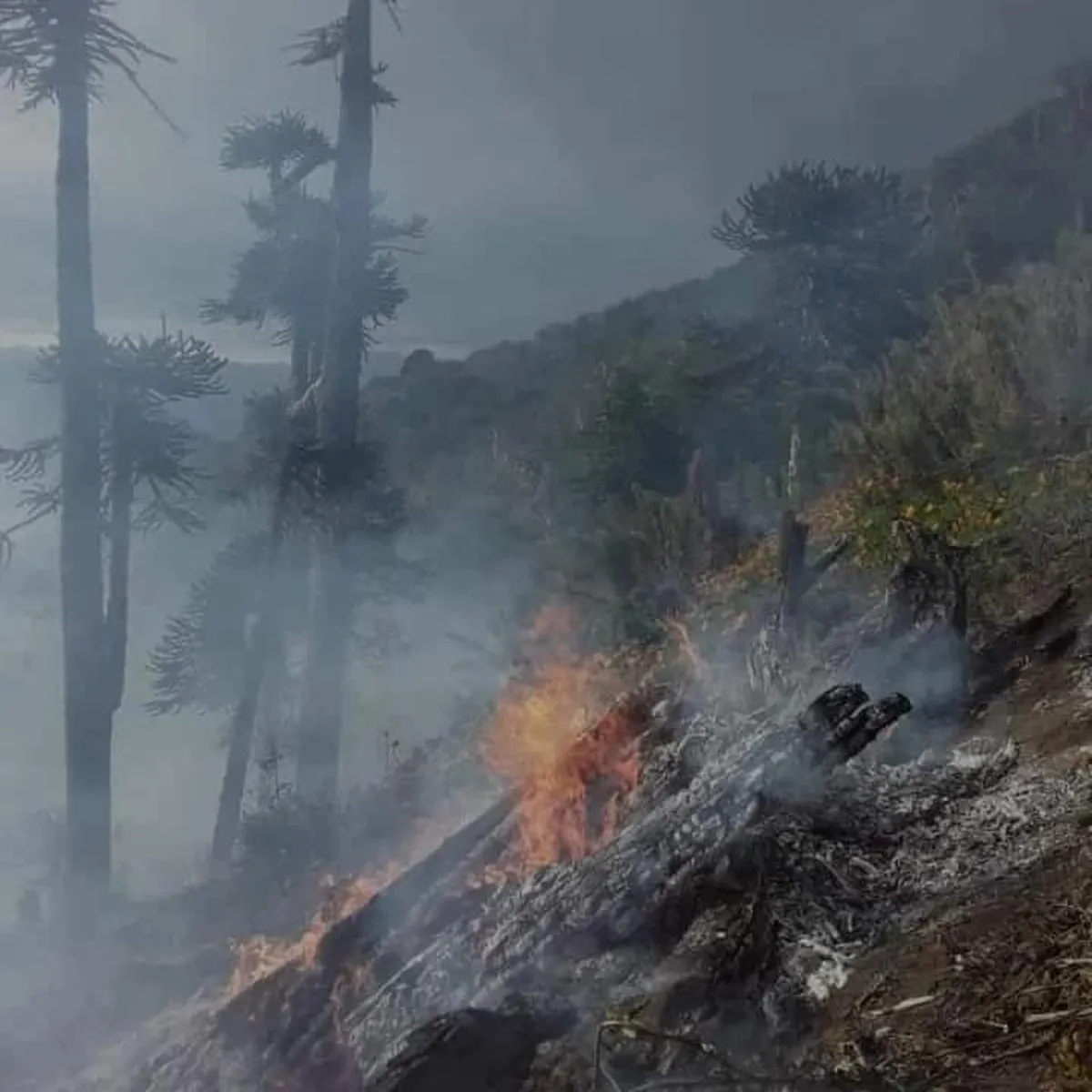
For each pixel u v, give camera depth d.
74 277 12.43
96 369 12.48
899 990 3.51
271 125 16.31
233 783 15.70
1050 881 3.86
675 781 5.57
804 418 15.47
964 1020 3.25
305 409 16.05
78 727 12.81
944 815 4.61
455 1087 3.76
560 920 4.43
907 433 8.59
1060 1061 2.93
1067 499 7.05
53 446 13.08
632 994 3.99
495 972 4.43
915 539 6.21
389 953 5.22
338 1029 4.83
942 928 3.78
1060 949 3.43
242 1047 5.35
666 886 4.38
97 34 12.02
